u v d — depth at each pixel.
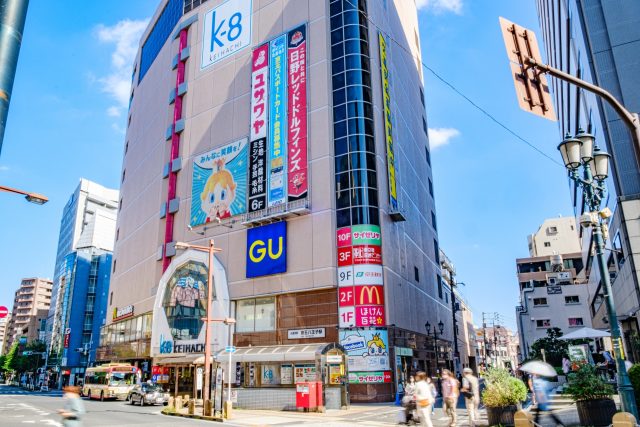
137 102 73.81
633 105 28.72
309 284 37.41
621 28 30.45
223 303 41.62
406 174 48.72
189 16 56.81
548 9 51.00
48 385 94.75
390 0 52.59
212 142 48.47
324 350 28.45
